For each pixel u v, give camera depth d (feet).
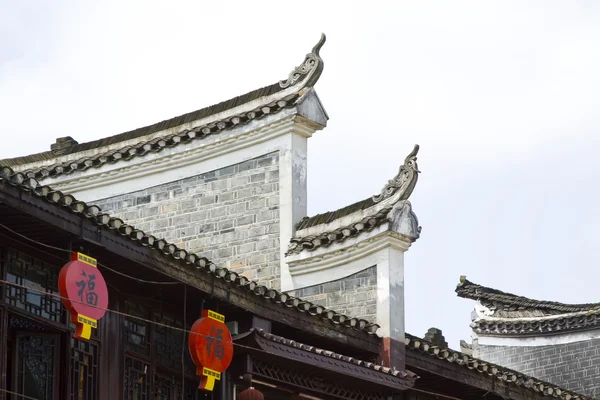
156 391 95.20
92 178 127.65
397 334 112.78
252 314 98.94
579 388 154.20
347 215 116.88
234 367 97.76
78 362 88.63
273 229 120.06
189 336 94.43
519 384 121.90
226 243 122.01
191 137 124.36
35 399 85.92
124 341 92.68
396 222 113.80
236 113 122.83
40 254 87.45
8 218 83.56
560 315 156.66
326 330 106.73
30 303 86.33
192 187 124.77
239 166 123.03
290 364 100.53
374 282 114.42
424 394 117.19
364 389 108.17
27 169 129.59
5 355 83.61
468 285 164.76
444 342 130.31
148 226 125.39
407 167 114.93
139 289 93.91
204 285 94.94
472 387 118.11
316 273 117.50
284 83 121.80
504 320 160.76
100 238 87.56
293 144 120.88
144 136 126.41
